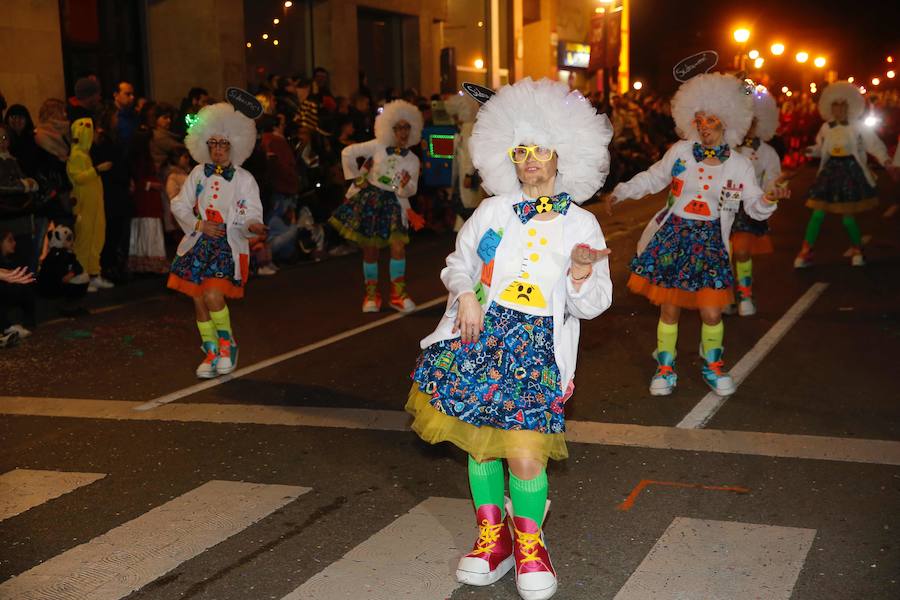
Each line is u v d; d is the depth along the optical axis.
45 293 9.57
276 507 4.80
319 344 8.40
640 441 5.69
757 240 8.94
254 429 6.06
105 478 5.27
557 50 31.56
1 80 13.51
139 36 17.53
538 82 3.86
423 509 4.75
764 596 3.79
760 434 5.77
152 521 4.64
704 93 6.29
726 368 7.31
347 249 13.87
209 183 7.04
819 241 13.77
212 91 17.52
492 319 3.81
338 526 4.56
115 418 6.34
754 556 4.14
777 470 5.17
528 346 3.77
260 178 12.10
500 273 3.84
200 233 7.12
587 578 4.00
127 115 11.73
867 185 11.36
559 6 31.38
